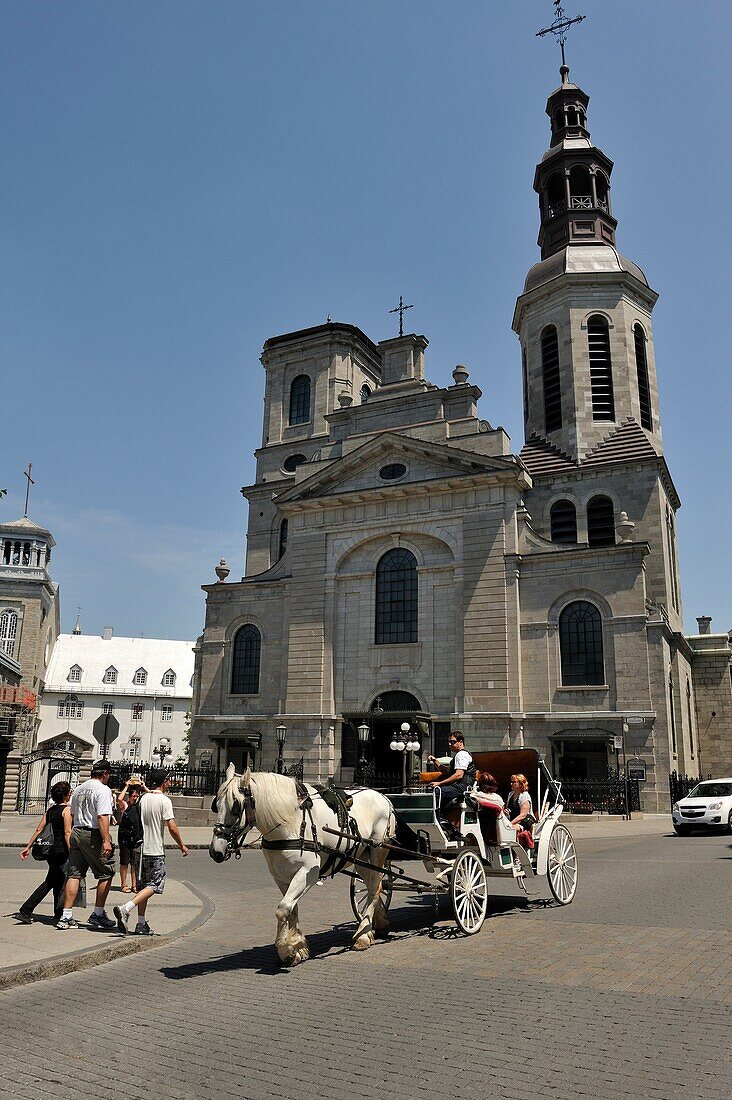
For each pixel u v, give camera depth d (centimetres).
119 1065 622
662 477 4428
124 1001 800
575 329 4759
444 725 3781
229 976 891
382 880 1122
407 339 4631
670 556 4559
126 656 8869
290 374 5450
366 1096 551
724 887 1409
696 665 4672
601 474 4425
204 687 4484
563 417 4691
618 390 4644
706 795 2686
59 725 8338
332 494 4275
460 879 1081
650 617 3575
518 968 888
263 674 4356
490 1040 654
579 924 1123
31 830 2955
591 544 4369
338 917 1254
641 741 3428
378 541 4197
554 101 5572
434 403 4316
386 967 913
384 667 4006
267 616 4441
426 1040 659
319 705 4078
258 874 1861
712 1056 607
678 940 997
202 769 4197
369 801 1108
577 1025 686
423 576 4025
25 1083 589
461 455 3988
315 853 977
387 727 3938
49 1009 775
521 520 3912
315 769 3994
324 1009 754
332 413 4653
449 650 3881
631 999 758
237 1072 602
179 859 2200
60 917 1168
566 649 3662
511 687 3675
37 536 7231
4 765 4553
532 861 1273
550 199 5353
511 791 1374
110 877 1148
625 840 2438
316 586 4259
